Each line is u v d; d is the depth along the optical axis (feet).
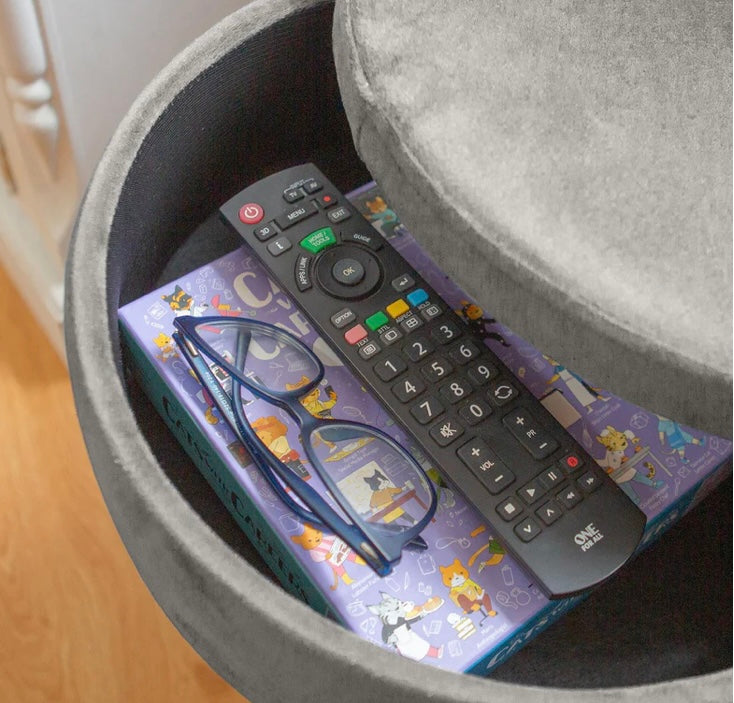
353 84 1.07
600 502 1.34
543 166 1.02
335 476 1.40
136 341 1.50
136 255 1.55
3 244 2.82
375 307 1.46
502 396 1.40
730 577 1.58
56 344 2.93
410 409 1.38
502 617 1.32
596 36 1.12
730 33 1.14
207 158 1.69
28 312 3.06
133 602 2.75
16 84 2.00
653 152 1.04
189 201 1.73
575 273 0.97
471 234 0.99
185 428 1.51
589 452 1.45
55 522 2.83
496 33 1.10
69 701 2.65
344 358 1.42
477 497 1.33
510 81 1.07
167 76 1.45
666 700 1.02
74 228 1.35
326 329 1.44
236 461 1.40
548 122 1.05
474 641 1.30
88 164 2.27
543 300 0.98
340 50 1.11
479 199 1.00
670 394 0.97
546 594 1.30
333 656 1.03
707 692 1.03
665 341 0.95
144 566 1.19
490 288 1.01
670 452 1.46
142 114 1.42
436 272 1.61
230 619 1.08
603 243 0.99
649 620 1.54
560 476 1.35
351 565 1.34
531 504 1.33
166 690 2.67
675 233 1.00
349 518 1.37
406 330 1.44
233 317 1.52
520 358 1.53
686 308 0.96
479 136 1.03
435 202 1.01
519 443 1.37
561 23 1.12
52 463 2.90
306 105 1.78
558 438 1.38
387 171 1.06
